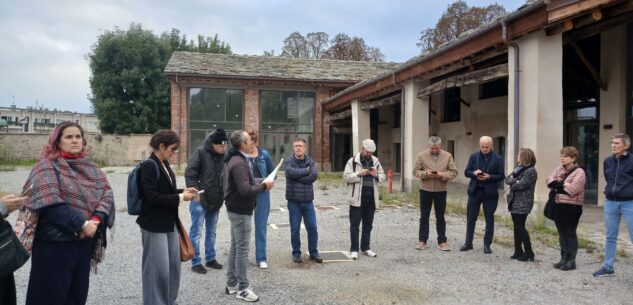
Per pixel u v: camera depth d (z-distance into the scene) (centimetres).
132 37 3147
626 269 564
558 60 832
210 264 568
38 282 315
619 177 519
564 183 558
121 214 982
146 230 381
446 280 525
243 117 2298
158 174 385
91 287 495
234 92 2291
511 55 883
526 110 850
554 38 828
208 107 2266
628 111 984
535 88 825
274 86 2327
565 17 734
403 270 566
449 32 3006
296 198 591
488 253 651
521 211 599
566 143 1175
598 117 1076
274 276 538
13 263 269
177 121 2216
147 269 382
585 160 1121
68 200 320
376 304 448
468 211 668
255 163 564
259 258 573
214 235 571
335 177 1952
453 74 1378
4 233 271
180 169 2114
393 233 798
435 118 1936
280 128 2355
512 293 481
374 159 639
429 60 1204
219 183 552
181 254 413
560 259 615
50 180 310
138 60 3117
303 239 747
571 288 496
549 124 825
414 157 1373
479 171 639
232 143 462
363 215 641
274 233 796
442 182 672
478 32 943
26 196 305
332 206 1129
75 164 333
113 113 3077
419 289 493
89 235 325
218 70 2245
